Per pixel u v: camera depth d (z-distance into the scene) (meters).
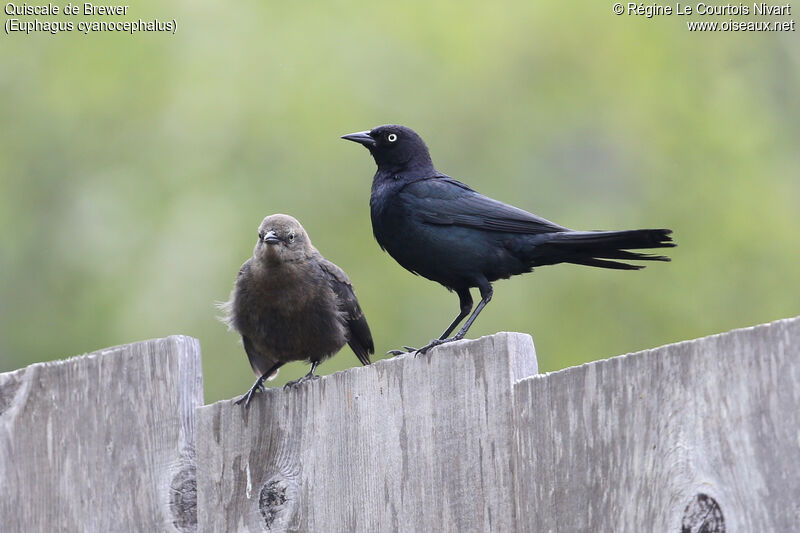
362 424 5.17
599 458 4.46
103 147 15.20
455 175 14.64
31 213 15.27
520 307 14.34
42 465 6.05
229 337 13.67
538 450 4.62
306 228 14.12
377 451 5.10
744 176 15.59
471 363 4.87
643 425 4.37
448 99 14.84
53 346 14.78
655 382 4.37
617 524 4.38
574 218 14.88
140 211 14.64
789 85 16.50
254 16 15.05
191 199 14.35
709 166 15.54
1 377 6.24
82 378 6.01
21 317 14.97
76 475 5.95
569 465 4.53
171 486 5.65
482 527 4.73
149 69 15.13
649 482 4.32
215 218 14.09
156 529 5.66
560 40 15.42
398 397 5.07
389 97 14.67
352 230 14.18
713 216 15.34
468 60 15.03
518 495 4.65
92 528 5.85
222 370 13.59
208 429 5.66
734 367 4.17
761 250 15.31
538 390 4.66
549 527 4.54
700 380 4.25
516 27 15.38
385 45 14.91
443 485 4.87
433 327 13.89
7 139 15.38
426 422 4.96
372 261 14.11
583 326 14.57
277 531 5.33
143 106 15.05
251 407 5.55
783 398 4.04
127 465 5.80
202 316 13.73
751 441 4.09
